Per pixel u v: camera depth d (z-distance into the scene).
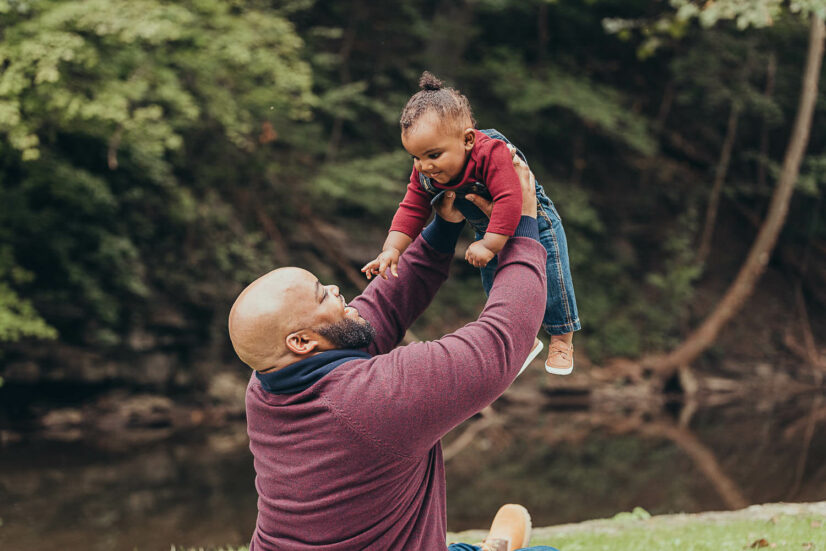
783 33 23.42
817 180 24.91
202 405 16.14
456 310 20.47
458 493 10.09
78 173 14.16
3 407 14.34
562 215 22.02
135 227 15.94
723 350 22.88
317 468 2.05
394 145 21.45
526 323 2.17
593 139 24.91
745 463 12.13
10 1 10.81
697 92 24.77
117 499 9.58
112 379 15.25
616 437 14.75
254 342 2.07
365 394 2.01
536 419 16.86
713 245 25.42
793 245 25.81
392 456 2.03
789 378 22.70
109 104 11.59
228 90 15.72
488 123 22.22
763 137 25.33
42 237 14.52
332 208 19.56
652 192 24.97
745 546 4.61
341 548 2.09
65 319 14.80
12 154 13.43
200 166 17.61
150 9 11.49
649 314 22.16
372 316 2.60
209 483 10.55
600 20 24.19
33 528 8.23
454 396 2.02
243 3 14.77
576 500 9.64
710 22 8.88
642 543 4.93
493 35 23.83
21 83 10.62
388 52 21.62
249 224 18.22
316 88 20.34
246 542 7.70
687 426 16.11
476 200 2.41
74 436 13.81
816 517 5.53
